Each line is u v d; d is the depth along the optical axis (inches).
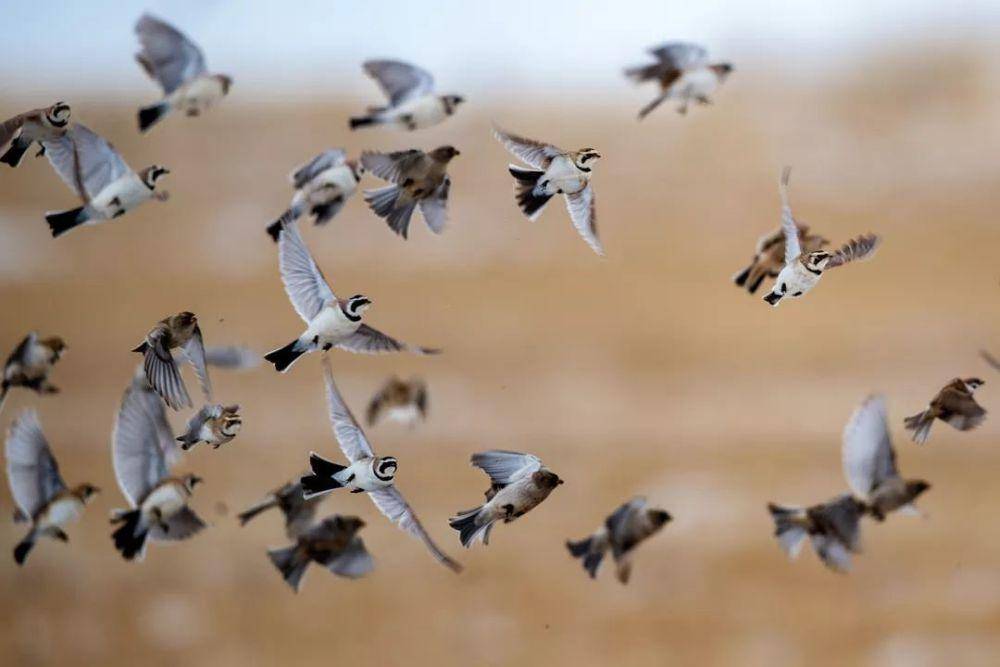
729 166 1632.6
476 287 1355.8
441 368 1168.2
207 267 1384.1
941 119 1748.3
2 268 1348.4
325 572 1013.2
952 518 1023.6
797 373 1173.1
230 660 999.6
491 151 1617.9
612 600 1010.1
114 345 1191.6
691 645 1002.7
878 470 958.4
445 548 1016.9
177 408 946.7
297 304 947.3
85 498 958.4
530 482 947.3
